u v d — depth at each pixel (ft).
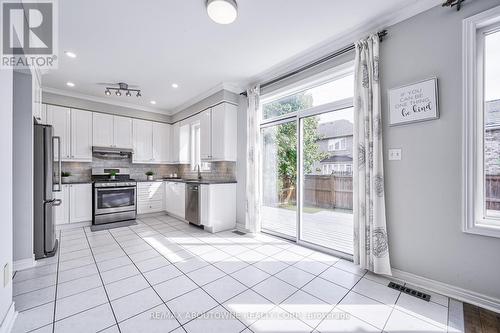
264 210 12.59
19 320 5.11
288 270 7.68
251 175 11.93
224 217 12.66
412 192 6.77
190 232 12.25
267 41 8.58
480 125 5.82
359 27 7.73
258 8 6.81
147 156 17.24
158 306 5.67
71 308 5.57
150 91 14.01
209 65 10.56
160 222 14.57
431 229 6.42
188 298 6.02
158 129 17.90
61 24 7.45
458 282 5.98
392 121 7.09
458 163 5.98
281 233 11.35
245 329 4.91
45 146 8.88
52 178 9.11
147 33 8.04
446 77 6.17
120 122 15.98
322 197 10.14
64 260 8.49
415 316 5.33
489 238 5.55
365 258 7.47
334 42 8.55
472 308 5.57
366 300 5.97
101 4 6.54
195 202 13.01
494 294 5.47
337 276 7.27
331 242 9.86
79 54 9.46
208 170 15.62
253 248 9.78
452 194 6.07
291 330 4.90
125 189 14.66
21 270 7.64
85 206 13.46
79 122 14.23
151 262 8.31
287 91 10.72
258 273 7.46
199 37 8.32
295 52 9.37
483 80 5.84
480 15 5.59
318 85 9.87
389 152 7.21
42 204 8.74
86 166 15.29
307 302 5.88
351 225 9.38
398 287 6.59
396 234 7.08
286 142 11.44
